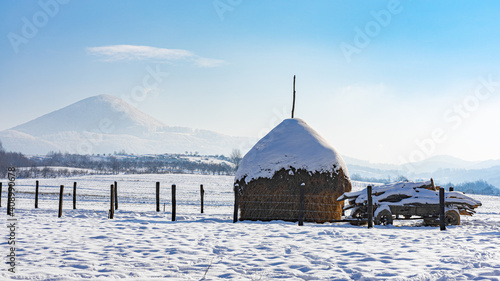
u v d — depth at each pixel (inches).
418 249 460.8
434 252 441.7
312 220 744.3
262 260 407.5
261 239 534.6
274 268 372.2
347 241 521.7
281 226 667.4
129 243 499.2
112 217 796.6
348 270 361.4
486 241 520.1
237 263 391.9
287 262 396.8
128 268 370.9
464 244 494.6
